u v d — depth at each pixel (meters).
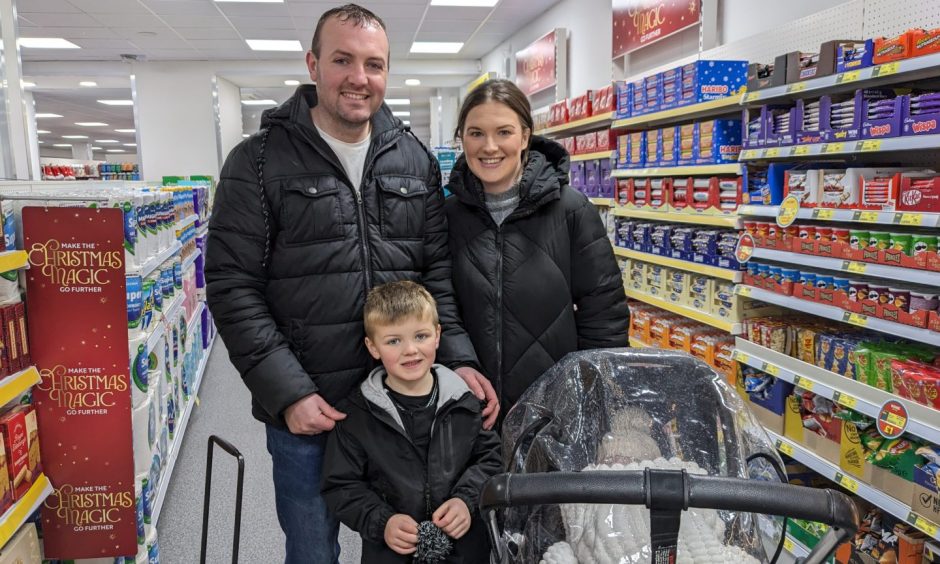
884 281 2.49
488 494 0.94
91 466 1.96
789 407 2.71
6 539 1.56
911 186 2.10
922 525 2.00
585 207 1.84
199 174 11.34
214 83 11.16
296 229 1.59
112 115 16.88
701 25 4.56
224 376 5.27
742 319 3.12
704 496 0.87
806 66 2.53
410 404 1.62
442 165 6.00
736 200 3.09
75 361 1.92
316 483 1.68
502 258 1.76
